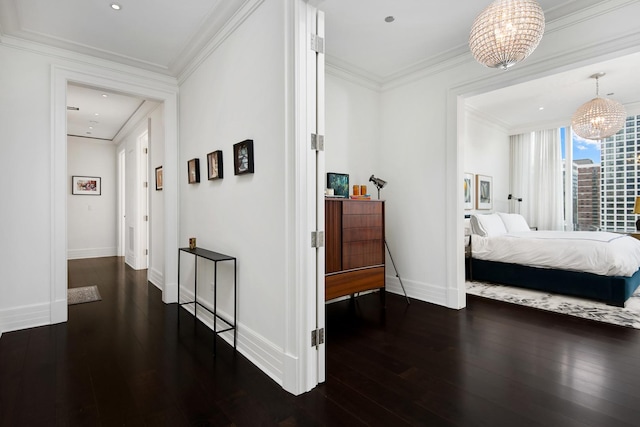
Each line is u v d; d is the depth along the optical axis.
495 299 3.70
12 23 2.61
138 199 5.48
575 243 3.68
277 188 2.01
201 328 2.87
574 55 2.50
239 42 2.47
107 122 5.66
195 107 3.29
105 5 2.41
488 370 2.08
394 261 3.98
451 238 3.38
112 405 1.72
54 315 2.95
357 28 2.85
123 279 4.76
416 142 3.73
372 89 4.06
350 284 3.10
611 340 2.54
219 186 2.79
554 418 1.60
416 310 3.31
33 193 2.88
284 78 1.93
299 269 1.86
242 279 2.41
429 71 3.57
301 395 1.82
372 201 3.30
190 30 2.77
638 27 2.21
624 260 3.44
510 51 1.97
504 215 5.36
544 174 6.31
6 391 1.85
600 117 3.98
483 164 5.98
